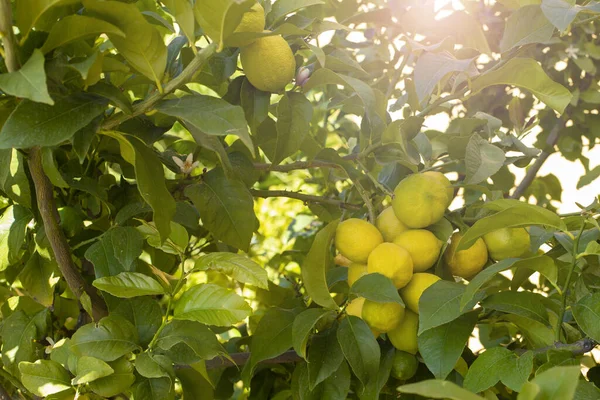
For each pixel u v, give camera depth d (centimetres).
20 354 111
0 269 112
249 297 161
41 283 113
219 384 135
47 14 83
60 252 101
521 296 96
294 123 109
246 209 110
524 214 92
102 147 119
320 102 201
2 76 70
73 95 82
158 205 90
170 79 103
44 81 68
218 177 112
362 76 135
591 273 110
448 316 91
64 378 99
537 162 184
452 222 114
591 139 202
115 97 85
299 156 224
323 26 109
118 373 97
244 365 120
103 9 78
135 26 80
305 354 98
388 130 115
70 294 132
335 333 103
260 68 100
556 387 62
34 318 114
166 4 85
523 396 62
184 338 98
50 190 97
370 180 128
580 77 197
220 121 81
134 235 105
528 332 102
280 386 133
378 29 166
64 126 78
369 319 98
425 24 127
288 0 103
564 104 103
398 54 155
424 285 100
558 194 203
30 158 91
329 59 112
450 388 56
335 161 123
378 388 101
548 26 107
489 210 117
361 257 104
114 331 98
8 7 74
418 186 103
